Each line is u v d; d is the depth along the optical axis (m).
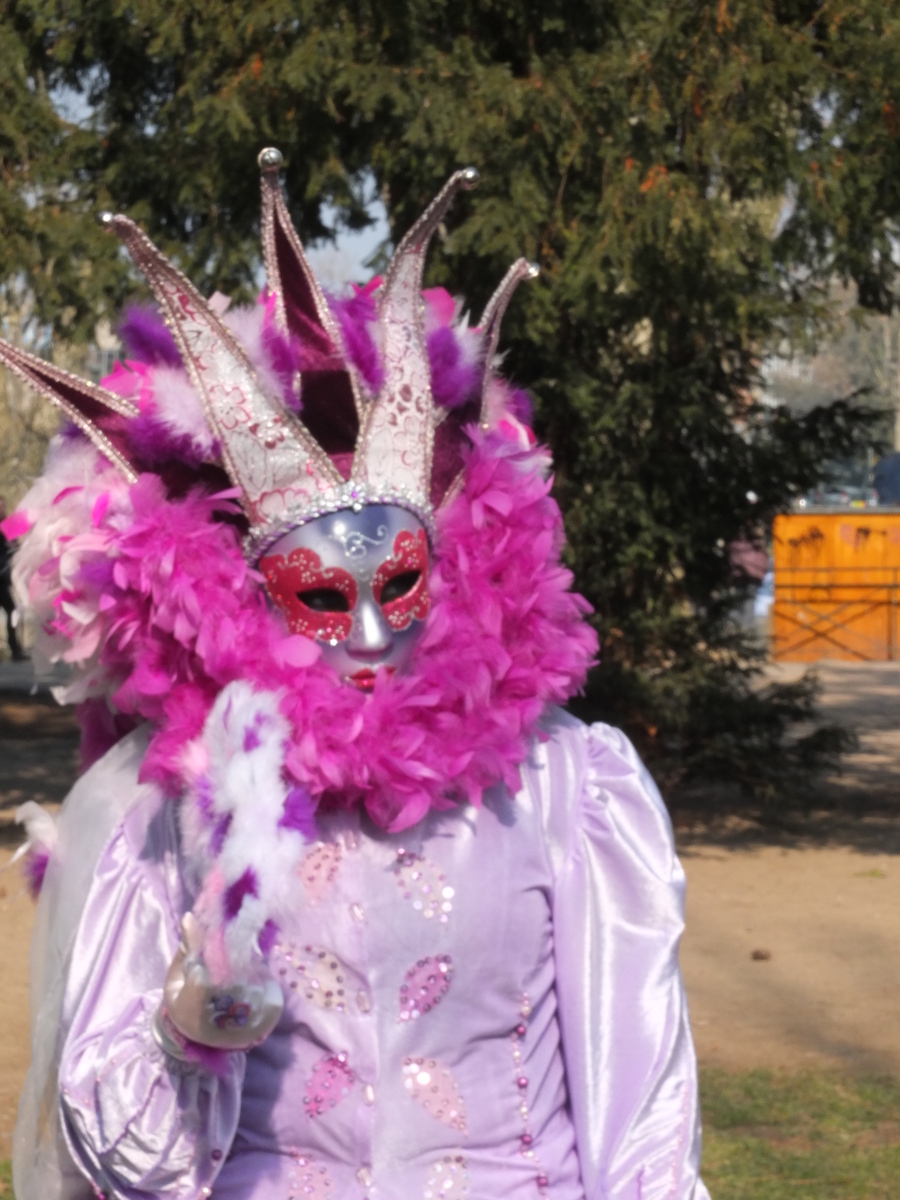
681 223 6.91
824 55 7.67
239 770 1.72
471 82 7.11
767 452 8.94
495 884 1.94
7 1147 4.46
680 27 7.15
